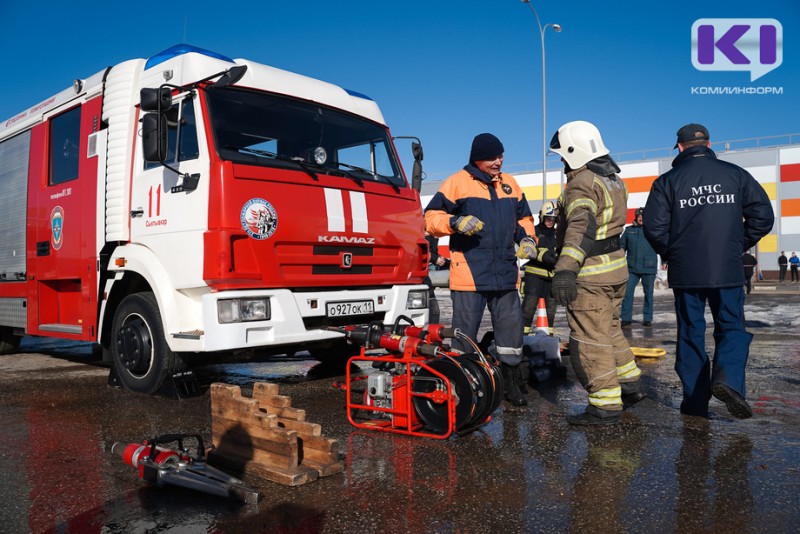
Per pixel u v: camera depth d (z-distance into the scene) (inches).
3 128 299.6
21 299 275.3
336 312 202.5
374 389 157.0
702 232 155.9
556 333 365.1
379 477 119.3
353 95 245.6
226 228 178.2
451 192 175.3
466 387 143.3
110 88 222.7
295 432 119.5
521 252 184.1
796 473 117.9
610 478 116.3
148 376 202.4
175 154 194.5
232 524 98.2
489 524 96.7
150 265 196.7
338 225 205.3
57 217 248.4
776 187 1312.7
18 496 111.7
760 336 331.3
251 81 207.8
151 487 115.8
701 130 165.0
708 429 150.2
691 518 98.0
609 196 153.8
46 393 211.0
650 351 265.4
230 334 177.2
